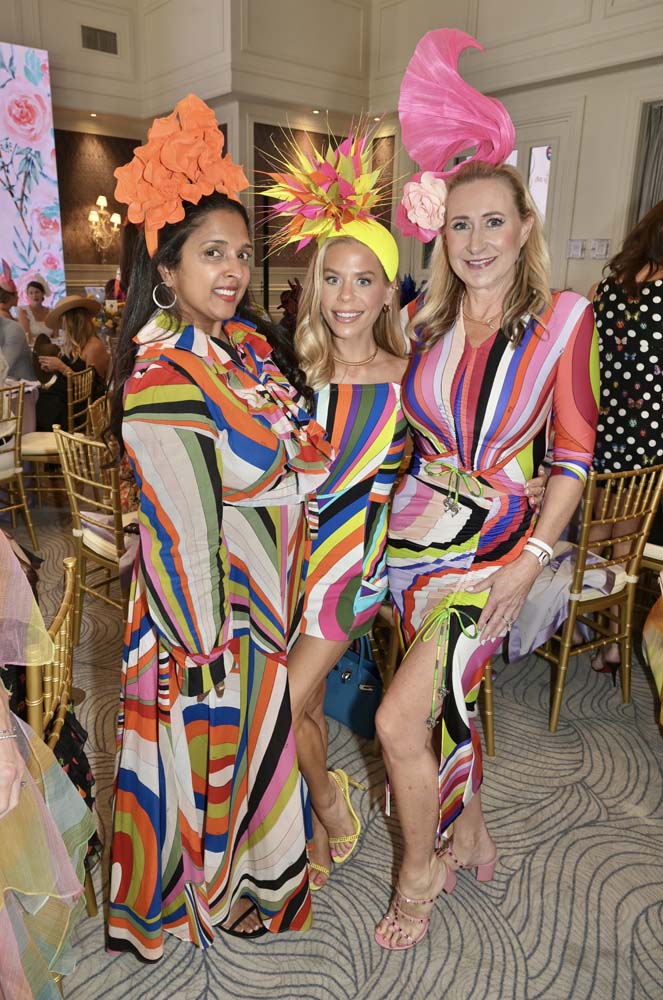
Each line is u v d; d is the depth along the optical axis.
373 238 1.54
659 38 5.59
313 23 7.75
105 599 2.93
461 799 1.60
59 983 1.44
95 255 9.61
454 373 1.53
